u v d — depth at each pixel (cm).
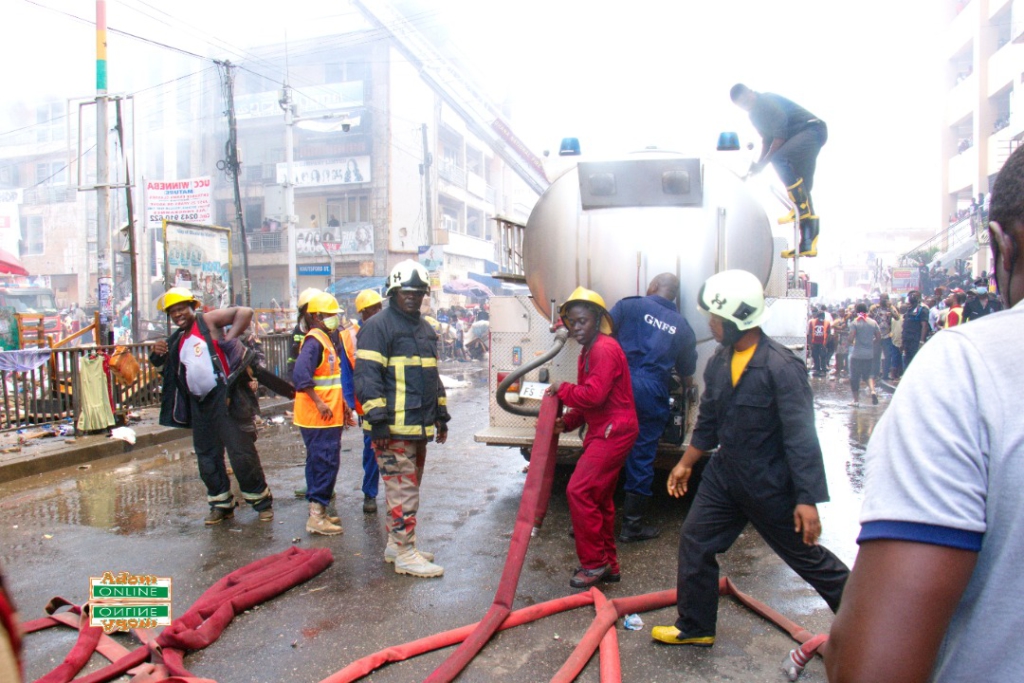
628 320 520
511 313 622
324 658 346
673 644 355
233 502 582
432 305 3134
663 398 511
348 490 678
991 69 3309
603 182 571
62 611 393
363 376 439
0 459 727
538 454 413
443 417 488
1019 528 93
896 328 1603
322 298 536
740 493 328
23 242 3691
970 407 96
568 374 606
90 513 595
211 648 357
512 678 325
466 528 554
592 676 327
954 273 2717
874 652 94
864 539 100
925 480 96
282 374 1272
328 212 3375
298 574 440
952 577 93
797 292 653
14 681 93
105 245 1173
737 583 443
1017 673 94
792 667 322
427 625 382
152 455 830
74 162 3597
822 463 312
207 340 545
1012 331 99
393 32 1611
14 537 532
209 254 1203
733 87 659
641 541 524
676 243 566
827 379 1756
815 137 648
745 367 323
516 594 423
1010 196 106
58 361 852
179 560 484
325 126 3216
